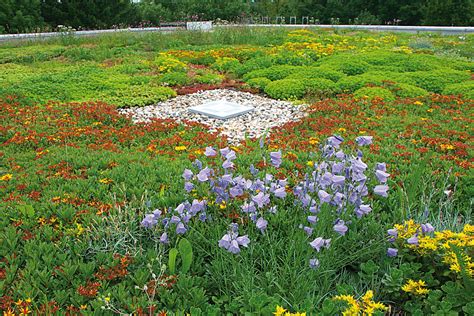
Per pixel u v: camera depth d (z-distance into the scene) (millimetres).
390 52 14133
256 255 3439
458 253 2791
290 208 4102
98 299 2672
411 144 6098
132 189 4496
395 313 3041
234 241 2918
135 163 5312
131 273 3256
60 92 9625
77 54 15547
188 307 2914
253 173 3367
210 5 36250
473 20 28703
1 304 2838
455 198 4488
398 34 22234
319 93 9539
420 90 9094
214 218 3861
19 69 12883
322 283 3184
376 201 4324
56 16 29281
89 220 3785
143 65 12992
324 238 3359
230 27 20578
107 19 31094
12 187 4723
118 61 14227
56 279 3094
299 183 3414
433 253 3213
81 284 3062
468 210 4336
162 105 9414
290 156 5410
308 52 14344
